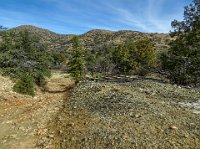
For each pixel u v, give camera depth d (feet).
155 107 45.34
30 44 106.01
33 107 57.93
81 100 57.06
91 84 77.92
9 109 55.62
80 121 42.86
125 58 142.00
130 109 44.65
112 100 51.96
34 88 81.10
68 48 373.61
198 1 83.97
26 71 91.04
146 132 34.88
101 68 170.19
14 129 43.01
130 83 73.46
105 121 40.42
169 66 87.30
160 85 67.97
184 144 31.14
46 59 101.91
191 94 56.80
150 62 110.01
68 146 34.73
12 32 106.32
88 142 34.19
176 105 47.09
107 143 33.01
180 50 85.15
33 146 36.22
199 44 82.38
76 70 108.06
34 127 43.86
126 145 31.86
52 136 39.06
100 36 585.63
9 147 35.94
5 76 82.84
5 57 88.53
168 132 34.50
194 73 80.59
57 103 62.13
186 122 37.78
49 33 599.98
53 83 110.52
